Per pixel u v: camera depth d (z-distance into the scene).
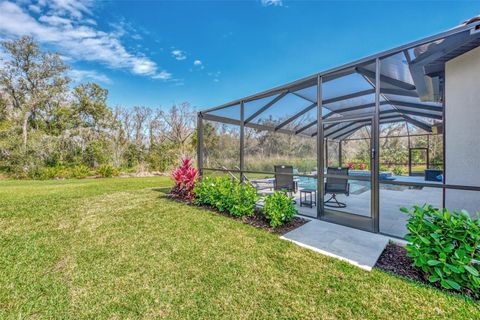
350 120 4.20
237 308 2.11
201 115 8.09
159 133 18.77
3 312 2.07
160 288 2.42
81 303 2.19
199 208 5.70
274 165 6.50
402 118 7.70
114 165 16.33
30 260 3.02
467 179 3.14
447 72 3.38
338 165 5.48
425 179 8.25
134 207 5.80
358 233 3.85
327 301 2.16
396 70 4.09
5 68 16.17
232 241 3.58
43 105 16.81
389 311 2.01
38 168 13.67
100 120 17.39
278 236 3.76
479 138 3.03
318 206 4.71
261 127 6.68
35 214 5.18
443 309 2.01
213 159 7.87
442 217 2.44
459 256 2.19
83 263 2.94
